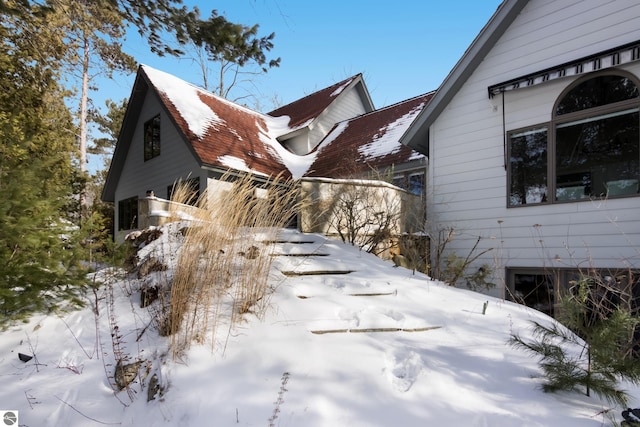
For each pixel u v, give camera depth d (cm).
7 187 317
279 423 189
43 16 569
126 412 212
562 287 576
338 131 1439
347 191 643
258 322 291
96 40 1485
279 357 244
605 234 547
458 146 740
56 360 262
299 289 360
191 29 566
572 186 593
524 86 621
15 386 234
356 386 219
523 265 629
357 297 361
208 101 1339
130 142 1437
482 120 708
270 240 371
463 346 280
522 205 639
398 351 263
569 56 604
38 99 895
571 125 600
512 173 662
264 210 378
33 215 331
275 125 1578
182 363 237
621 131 548
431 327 311
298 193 578
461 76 723
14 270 300
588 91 584
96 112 2012
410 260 625
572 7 603
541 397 217
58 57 895
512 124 664
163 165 1230
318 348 257
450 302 377
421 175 923
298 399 205
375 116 1370
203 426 189
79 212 1427
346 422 191
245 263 328
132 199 1422
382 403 206
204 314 284
